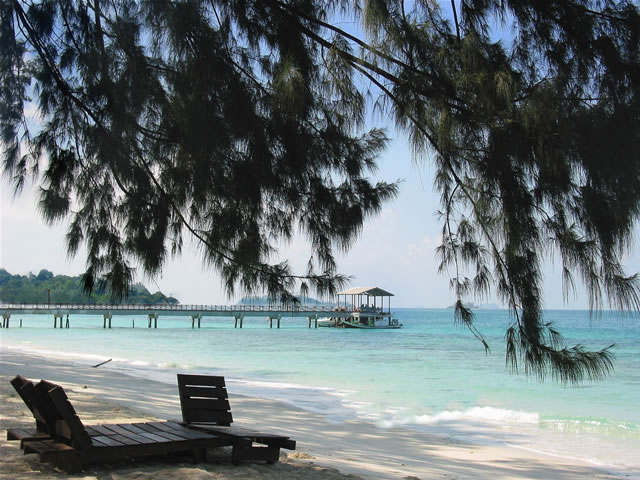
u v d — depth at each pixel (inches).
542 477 286.4
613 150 140.6
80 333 2237.9
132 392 514.3
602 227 143.7
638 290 143.2
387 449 335.0
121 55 191.0
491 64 155.4
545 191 152.3
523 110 146.2
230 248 197.5
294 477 196.9
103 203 212.4
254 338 1937.7
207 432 207.5
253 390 633.6
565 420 475.5
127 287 204.2
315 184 199.8
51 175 210.2
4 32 196.5
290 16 179.2
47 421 195.6
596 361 155.2
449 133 157.8
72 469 177.8
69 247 208.5
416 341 1731.1
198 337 1978.3
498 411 510.0
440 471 278.1
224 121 179.0
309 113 183.5
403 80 167.5
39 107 212.2
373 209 203.2
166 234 200.4
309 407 512.7
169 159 202.1
